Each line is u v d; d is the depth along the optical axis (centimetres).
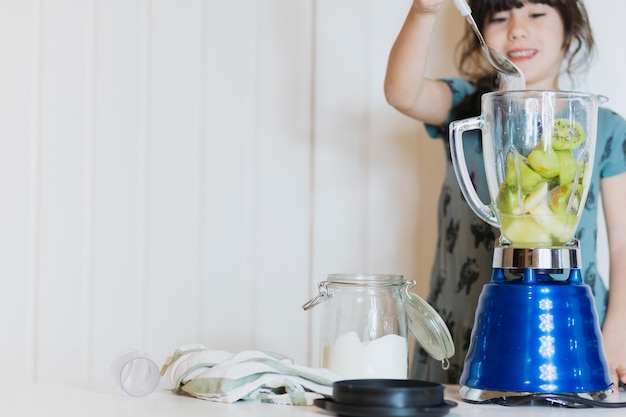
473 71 194
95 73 211
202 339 207
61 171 211
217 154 207
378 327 102
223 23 208
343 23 203
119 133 210
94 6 212
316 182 204
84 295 210
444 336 102
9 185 211
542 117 97
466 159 175
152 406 91
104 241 210
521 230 99
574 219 100
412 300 104
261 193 206
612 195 166
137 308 209
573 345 97
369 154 203
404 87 157
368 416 81
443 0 141
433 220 203
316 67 204
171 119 209
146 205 209
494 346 99
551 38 164
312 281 204
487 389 98
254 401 95
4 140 211
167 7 209
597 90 178
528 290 98
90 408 90
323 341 105
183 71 209
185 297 207
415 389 82
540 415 89
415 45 151
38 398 98
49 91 211
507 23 165
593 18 177
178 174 208
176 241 208
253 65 207
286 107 206
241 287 206
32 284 211
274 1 206
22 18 211
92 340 209
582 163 99
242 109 207
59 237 211
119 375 100
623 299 156
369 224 203
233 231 207
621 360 130
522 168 98
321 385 96
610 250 165
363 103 203
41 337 210
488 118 101
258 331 206
